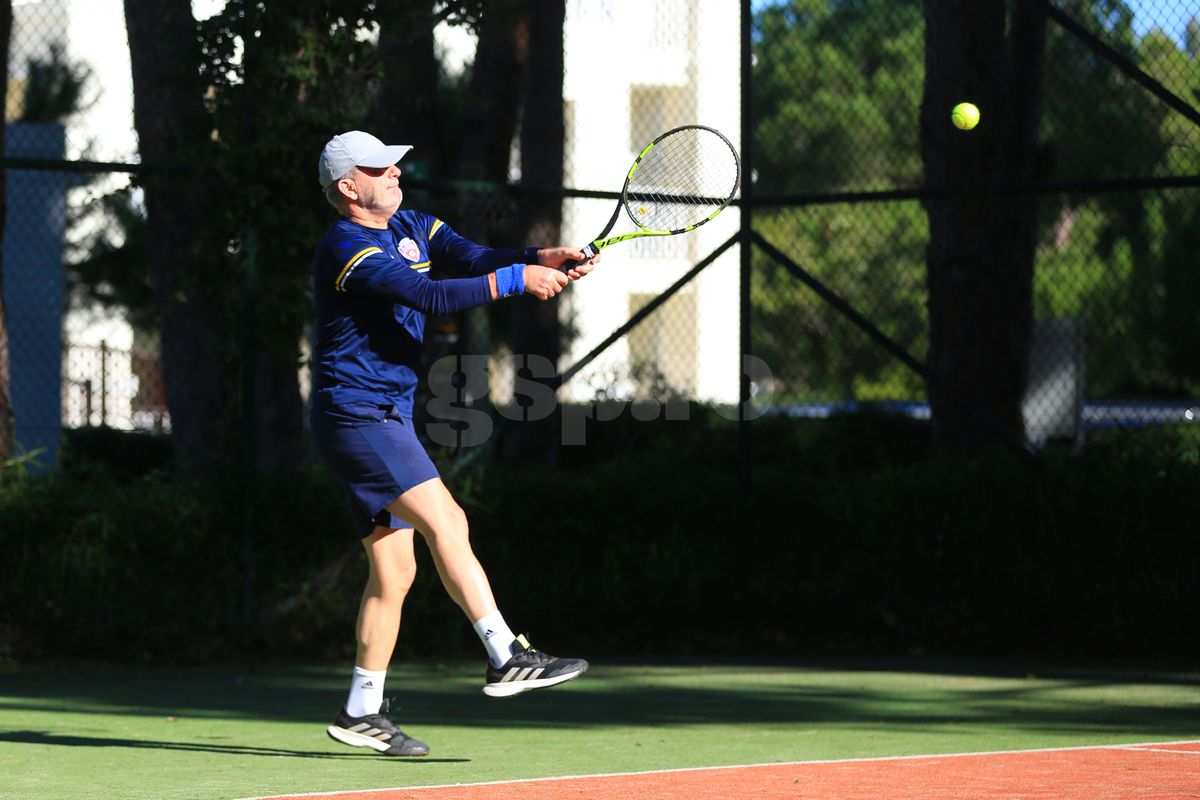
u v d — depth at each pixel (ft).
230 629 78.48
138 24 101.45
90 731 54.29
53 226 126.11
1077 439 90.02
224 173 77.92
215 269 80.33
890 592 82.17
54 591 76.79
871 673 73.77
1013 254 100.12
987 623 81.00
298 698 65.46
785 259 82.74
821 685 69.00
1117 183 76.28
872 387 295.28
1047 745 49.32
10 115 168.14
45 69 158.81
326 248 43.73
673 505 83.10
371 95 85.30
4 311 83.97
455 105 126.52
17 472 78.18
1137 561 77.66
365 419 43.60
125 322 168.55
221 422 81.41
